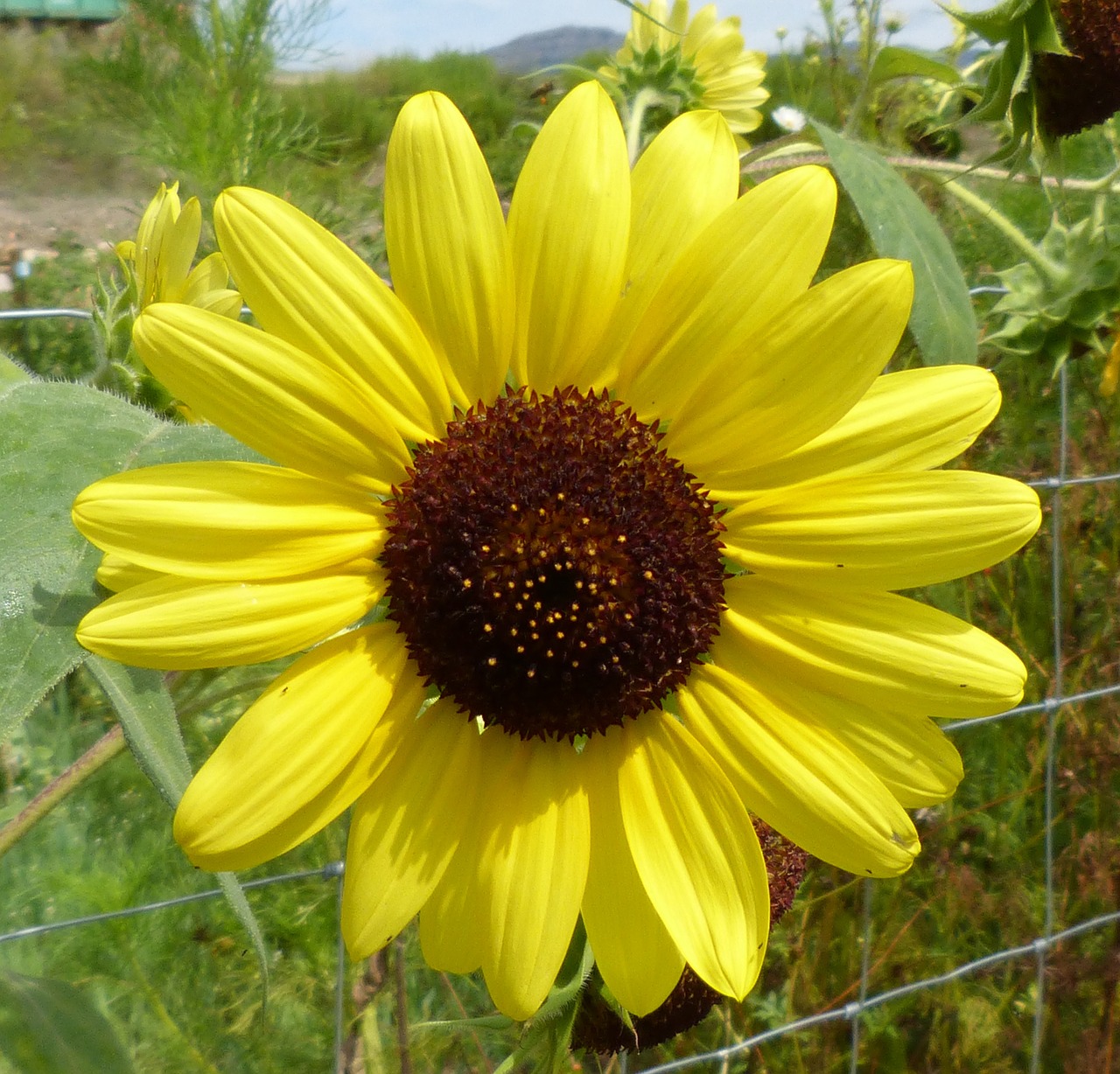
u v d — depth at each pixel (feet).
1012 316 1.09
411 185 0.58
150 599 0.54
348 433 0.59
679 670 0.67
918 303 0.82
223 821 0.56
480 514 0.63
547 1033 0.70
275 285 0.56
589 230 0.59
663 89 1.15
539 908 0.64
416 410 0.61
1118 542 1.65
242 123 1.69
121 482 0.54
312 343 0.57
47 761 1.41
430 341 0.61
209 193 1.63
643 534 0.65
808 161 1.00
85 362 2.11
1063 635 1.64
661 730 0.68
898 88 1.47
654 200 0.62
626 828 0.67
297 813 0.60
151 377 0.76
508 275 0.60
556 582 0.66
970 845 1.62
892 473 0.63
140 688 0.56
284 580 0.58
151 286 0.77
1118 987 1.55
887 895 1.49
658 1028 0.80
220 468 0.56
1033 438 1.68
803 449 0.63
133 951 1.22
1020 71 0.89
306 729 0.59
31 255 2.97
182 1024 1.26
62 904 1.26
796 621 0.66
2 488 0.57
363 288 0.58
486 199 0.59
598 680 0.66
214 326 0.55
